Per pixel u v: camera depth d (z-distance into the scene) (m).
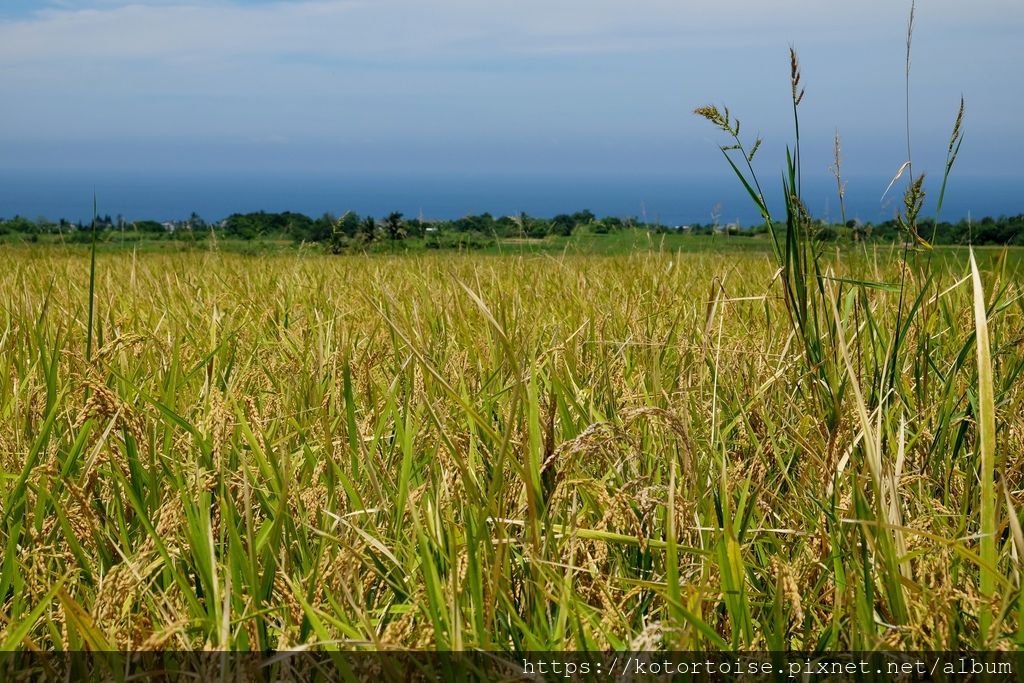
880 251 5.05
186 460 2.97
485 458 2.83
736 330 4.85
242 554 2.14
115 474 2.64
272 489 2.77
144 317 5.42
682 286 6.87
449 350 4.22
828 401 3.09
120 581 2.07
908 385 3.50
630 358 4.18
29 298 5.62
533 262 8.36
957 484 2.94
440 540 2.37
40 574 2.33
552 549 2.37
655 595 2.30
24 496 2.61
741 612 2.01
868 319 3.38
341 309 5.70
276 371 4.04
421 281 6.77
